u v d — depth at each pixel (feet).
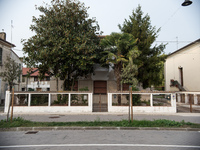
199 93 63.41
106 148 17.94
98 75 67.26
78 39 48.11
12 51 77.46
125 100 49.32
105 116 42.78
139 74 62.54
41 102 48.91
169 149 17.72
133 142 20.40
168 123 29.48
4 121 31.24
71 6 51.75
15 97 48.85
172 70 90.48
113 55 49.16
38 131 26.84
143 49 60.03
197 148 18.12
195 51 69.77
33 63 49.55
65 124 29.94
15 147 18.39
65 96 49.52
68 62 49.37
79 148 17.95
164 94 49.08
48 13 52.60
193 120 36.83
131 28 63.87
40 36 49.65
